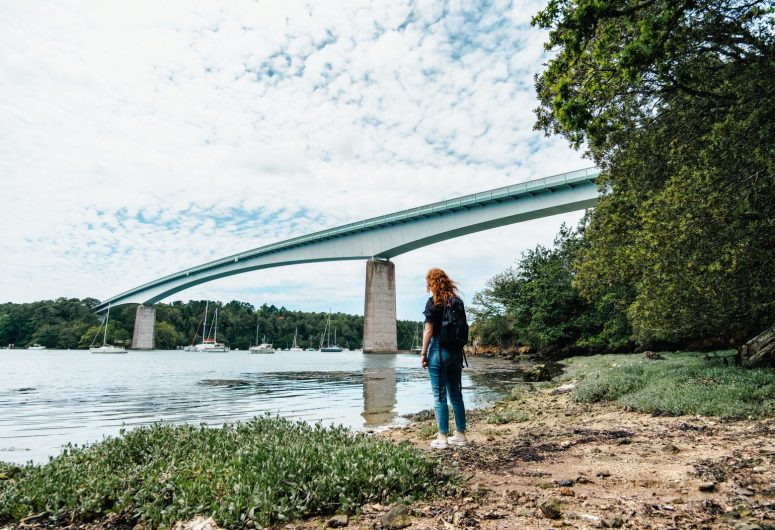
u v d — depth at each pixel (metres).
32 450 7.23
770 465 3.75
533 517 2.88
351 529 2.85
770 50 9.02
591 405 9.54
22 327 115.38
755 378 8.14
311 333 171.50
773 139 8.46
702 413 6.87
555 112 7.93
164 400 14.37
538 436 6.31
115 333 114.88
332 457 3.77
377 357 61.94
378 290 65.12
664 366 11.99
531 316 41.84
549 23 7.20
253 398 14.94
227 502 3.14
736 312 9.91
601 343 34.12
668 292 9.22
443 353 5.66
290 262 78.06
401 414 11.08
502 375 24.64
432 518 2.92
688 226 8.46
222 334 151.12
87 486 3.75
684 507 2.91
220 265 90.44
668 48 6.62
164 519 3.10
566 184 42.81
